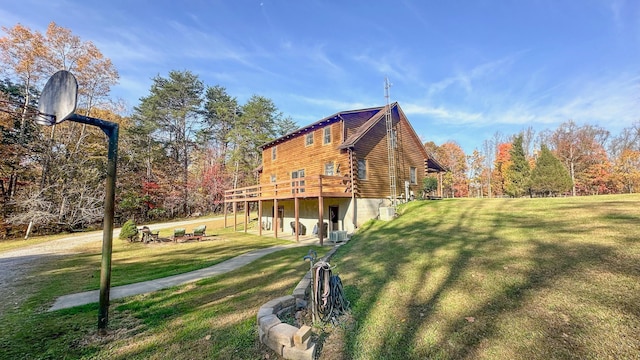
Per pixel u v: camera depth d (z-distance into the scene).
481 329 3.15
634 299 3.33
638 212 7.46
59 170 20.38
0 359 3.01
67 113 3.49
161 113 31.38
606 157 31.73
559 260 4.93
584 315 3.16
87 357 3.06
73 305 4.80
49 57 19.08
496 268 5.01
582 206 9.16
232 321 3.91
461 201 13.91
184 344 3.30
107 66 21.69
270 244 12.38
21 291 5.82
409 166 18.97
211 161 35.38
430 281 4.85
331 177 12.80
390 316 3.72
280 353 2.94
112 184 3.80
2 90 18.88
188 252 10.90
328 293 3.70
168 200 29.83
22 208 19.38
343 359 2.81
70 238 17.05
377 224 13.03
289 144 19.25
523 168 31.09
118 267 8.34
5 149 18.67
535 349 2.69
